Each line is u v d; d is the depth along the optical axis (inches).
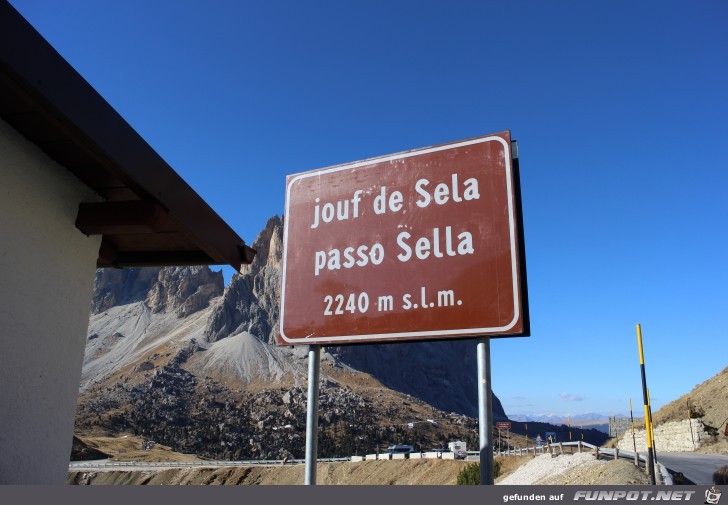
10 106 173.3
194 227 222.5
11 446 179.6
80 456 4662.9
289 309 243.9
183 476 3599.9
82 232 216.7
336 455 6250.0
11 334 182.5
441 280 219.3
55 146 195.6
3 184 182.1
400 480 2888.8
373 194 243.3
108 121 177.2
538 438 1923.0
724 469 216.1
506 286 208.5
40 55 151.6
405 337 218.1
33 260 193.2
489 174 224.1
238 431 7190.0
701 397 2249.0
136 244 265.0
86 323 218.5
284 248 255.1
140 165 192.2
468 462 2691.9
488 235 217.0
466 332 208.7
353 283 235.0
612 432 3280.0
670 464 1141.7
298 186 262.2
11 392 181.3
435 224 227.0
